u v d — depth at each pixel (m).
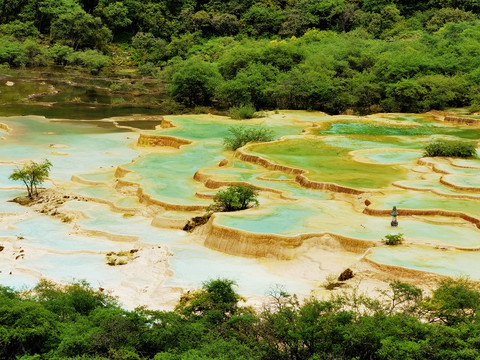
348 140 64.81
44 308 24.98
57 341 23.25
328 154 58.16
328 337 23.16
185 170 54.22
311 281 34.41
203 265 36.44
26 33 132.88
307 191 47.62
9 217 44.56
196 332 23.86
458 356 21.11
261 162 55.06
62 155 62.03
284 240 36.84
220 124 74.75
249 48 106.38
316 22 133.25
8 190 50.84
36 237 41.09
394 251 35.25
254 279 34.62
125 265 36.81
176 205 43.88
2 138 68.19
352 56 105.06
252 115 79.75
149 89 111.62
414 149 60.28
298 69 96.50
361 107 93.56
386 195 44.88
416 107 87.25
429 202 43.06
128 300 32.19
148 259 37.28
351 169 52.38
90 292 28.92
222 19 135.88
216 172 51.62
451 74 94.12
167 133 68.75
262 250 37.19
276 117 80.44
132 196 48.47
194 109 91.75
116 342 23.28
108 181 52.41
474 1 129.62
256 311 29.30
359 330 22.70
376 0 134.88
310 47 111.81
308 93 89.12
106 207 46.44
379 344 22.48
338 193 46.78
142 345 23.59
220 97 93.62
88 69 124.88
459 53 100.69
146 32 142.88
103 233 41.31
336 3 136.12
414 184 47.44
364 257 34.56
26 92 100.31
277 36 133.38
